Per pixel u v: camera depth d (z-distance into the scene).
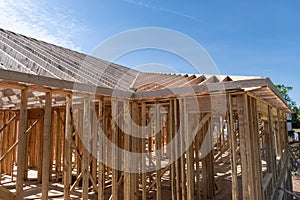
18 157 4.20
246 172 4.88
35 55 5.41
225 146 11.76
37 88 4.57
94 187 6.83
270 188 7.27
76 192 6.86
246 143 4.92
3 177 8.75
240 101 5.08
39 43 7.19
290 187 11.50
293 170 14.12
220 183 8.26
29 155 10.83
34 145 10.88
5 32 6.66
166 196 6.75
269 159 7.83
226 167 10.70
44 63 5.26
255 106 5.97
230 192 7.25
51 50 6.89
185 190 5.99
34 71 5.10
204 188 6.62
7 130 8.90
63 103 7.11
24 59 5.30
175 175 6.35
